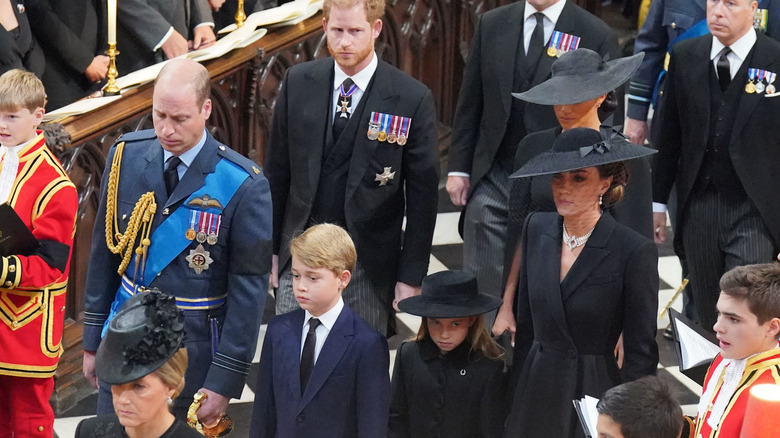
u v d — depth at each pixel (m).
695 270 18.55
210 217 14.06
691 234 18.31
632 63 15.04
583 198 13.10
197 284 14.18
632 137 21.84
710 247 18.14
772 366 11.18
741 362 11.45
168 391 10.65
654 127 21.59
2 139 15.20
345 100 16.28
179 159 14.13
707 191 18.03
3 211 14.48
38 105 15.24
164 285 14.20
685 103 17.88
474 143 18.84
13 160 15.23
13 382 15.78
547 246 13.63
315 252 12.95
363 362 13.21
